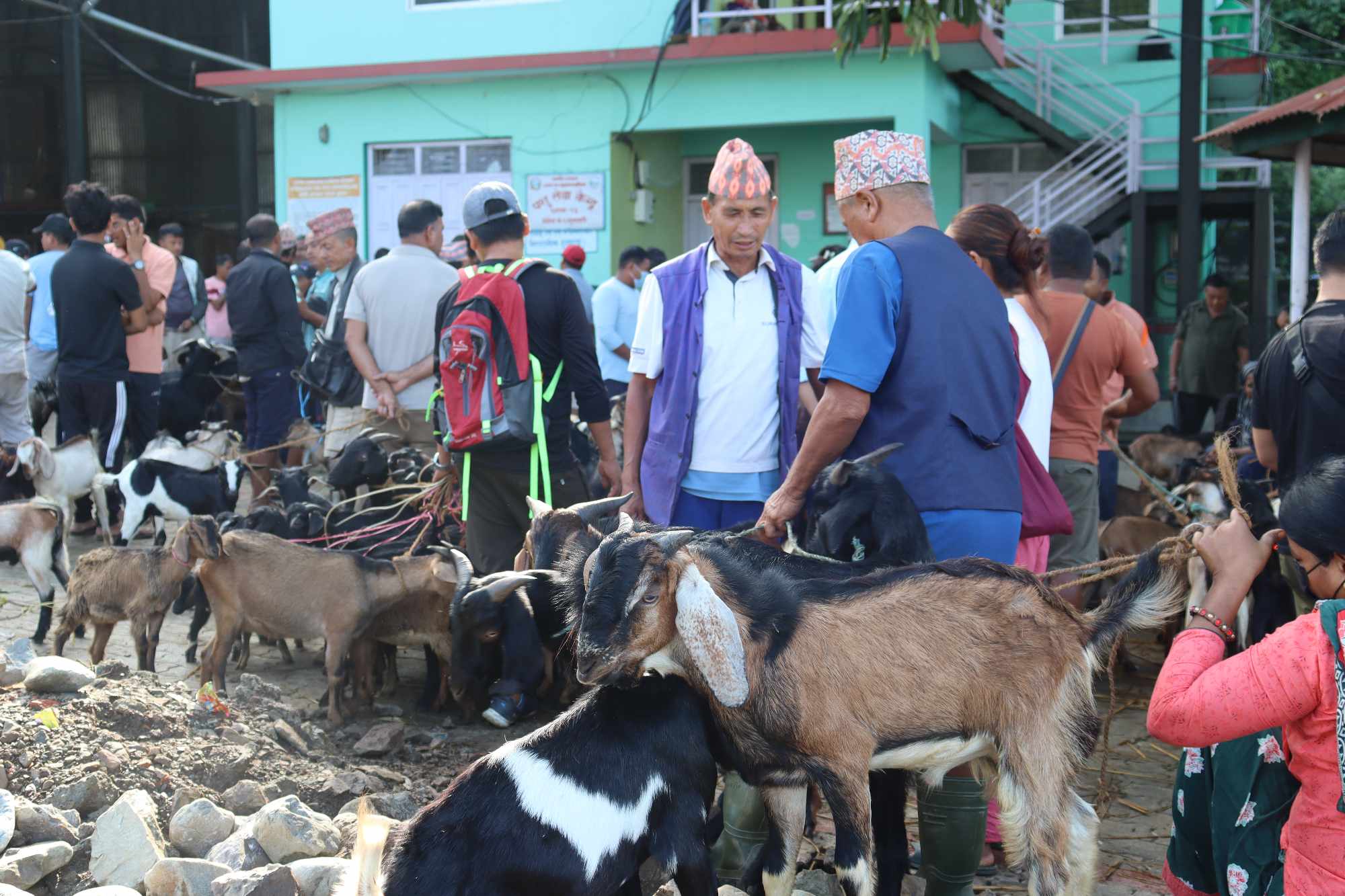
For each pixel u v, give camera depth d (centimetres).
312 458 991
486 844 306
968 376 382
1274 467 442
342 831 404
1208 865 339
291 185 1619
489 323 540
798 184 1694
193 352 1191
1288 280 2147
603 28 1516
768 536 393
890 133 403
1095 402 576
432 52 1571
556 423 572
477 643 562
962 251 399
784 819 329
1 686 481
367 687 620
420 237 739
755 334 456
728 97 1475
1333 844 271
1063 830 328
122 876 367
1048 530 445
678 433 457
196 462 962
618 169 1539
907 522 367
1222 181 1716
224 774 437
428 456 739
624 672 309
